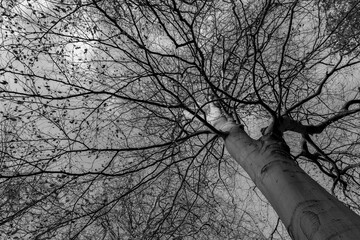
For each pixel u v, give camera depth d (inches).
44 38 200.8
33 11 190.5
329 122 209.9
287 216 127.1
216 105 247.8
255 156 162.6
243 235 271.1
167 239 244.1
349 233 104.4
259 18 215.5
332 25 222.4
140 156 253.1
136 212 257.9
